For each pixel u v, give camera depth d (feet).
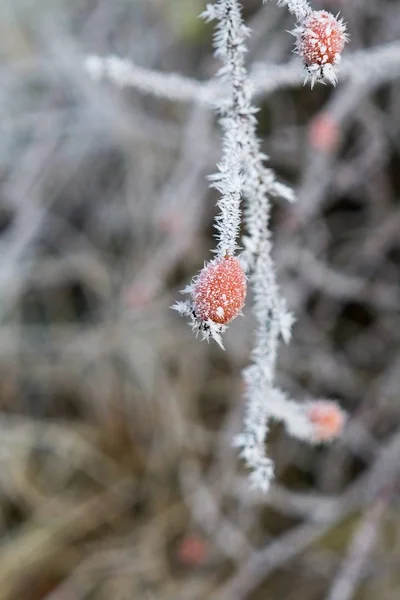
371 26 2.53
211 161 2.52
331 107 2.15
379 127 2.48
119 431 2.98
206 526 2.62
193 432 2.86
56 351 3.03
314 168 2.20
